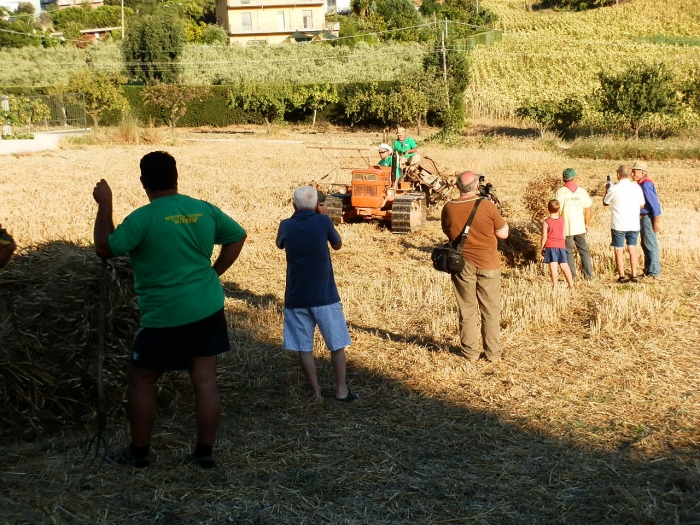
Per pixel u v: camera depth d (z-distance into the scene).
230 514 4.35
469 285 7.03
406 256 12.11
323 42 62.59
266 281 10.48
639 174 10.45
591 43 58.03
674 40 59.19
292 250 6.04
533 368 6.95
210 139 37.72
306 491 4.65
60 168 24.64
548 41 60.81
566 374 6.77
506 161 24.83
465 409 6.00
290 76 51.59
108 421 5.53
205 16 90.31
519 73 51.19
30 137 32.28
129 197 18.12
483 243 6.96
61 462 4.92
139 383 4.73
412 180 14.93
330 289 6.08
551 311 8.48
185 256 4.56
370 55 52.22
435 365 7.02
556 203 9.77
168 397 5.87
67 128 38.41
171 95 41.62
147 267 4.53
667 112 32.34
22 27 74.50
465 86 41.56
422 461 5.09
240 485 4.70
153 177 4.59
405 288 9.91
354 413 5.93
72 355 5.48
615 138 32.03
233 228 4.83
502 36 65.81
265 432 5.54
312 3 77.69
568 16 73.00
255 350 7.34
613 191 10.38
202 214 4.65
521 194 18.41
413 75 40.88
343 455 5.16
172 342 4.59
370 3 75.12
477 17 72.62
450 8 72.00
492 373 6.84
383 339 7.84
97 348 5.25
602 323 8.29
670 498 4.55
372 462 5.06
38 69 57.16
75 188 19.69
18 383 5.24
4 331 5.40
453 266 6.87
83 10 92.06
